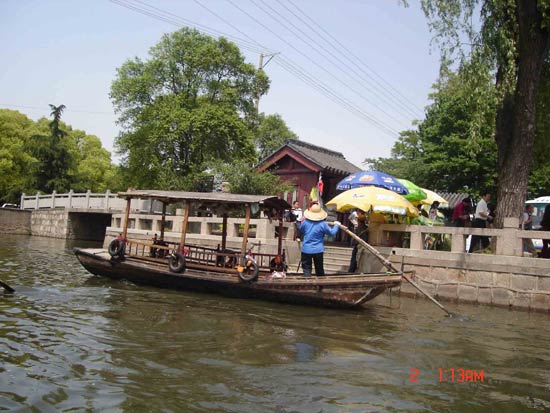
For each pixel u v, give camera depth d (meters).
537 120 14.84
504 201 12.17
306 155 20.98
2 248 19.66
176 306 8.87
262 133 36.06
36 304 8.18
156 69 25.62
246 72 26.22
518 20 11.84
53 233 30.72
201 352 5.90
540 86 14.43
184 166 25.66
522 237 10.85
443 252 11.77
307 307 9.69
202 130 24.22
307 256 10.05
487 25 11.79
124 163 28.30
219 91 26.00
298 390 4.80
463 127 24.19
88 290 10.06
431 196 17.00
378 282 9.19
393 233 13.35
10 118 38.56
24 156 38.44
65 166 38.28
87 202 29.05
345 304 9.56
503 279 10.95
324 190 22.81
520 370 5.94
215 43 25.83
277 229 15.78
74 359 5.32
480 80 11.66
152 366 5.25
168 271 10.83
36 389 4.42
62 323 6.90
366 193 12.49
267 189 19.22
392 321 8.75
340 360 5.95
